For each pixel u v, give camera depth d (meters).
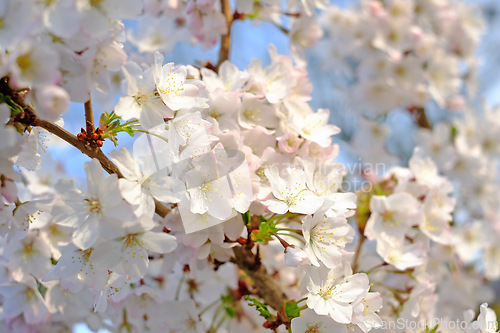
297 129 0.56
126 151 0.48
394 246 0.59
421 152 0.65
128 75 0.49
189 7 0.63
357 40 0.90
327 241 0.51
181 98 0.51
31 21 0.44
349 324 0.51
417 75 0.89
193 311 0.60
